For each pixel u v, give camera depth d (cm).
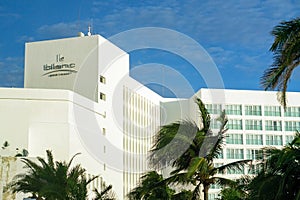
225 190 4216
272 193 2242
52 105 7256
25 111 7206
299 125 10512
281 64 1928
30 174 4894
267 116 10462
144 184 4466
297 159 2166
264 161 2425
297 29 1903
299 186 2156
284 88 1953
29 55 8456
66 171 4191
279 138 10431
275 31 1917
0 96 7200
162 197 4353
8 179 5956
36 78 8369
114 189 7838
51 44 8344
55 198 4031
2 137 7112
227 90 10381
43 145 7156
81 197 4100
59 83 8250
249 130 10356
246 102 10438
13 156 6406
